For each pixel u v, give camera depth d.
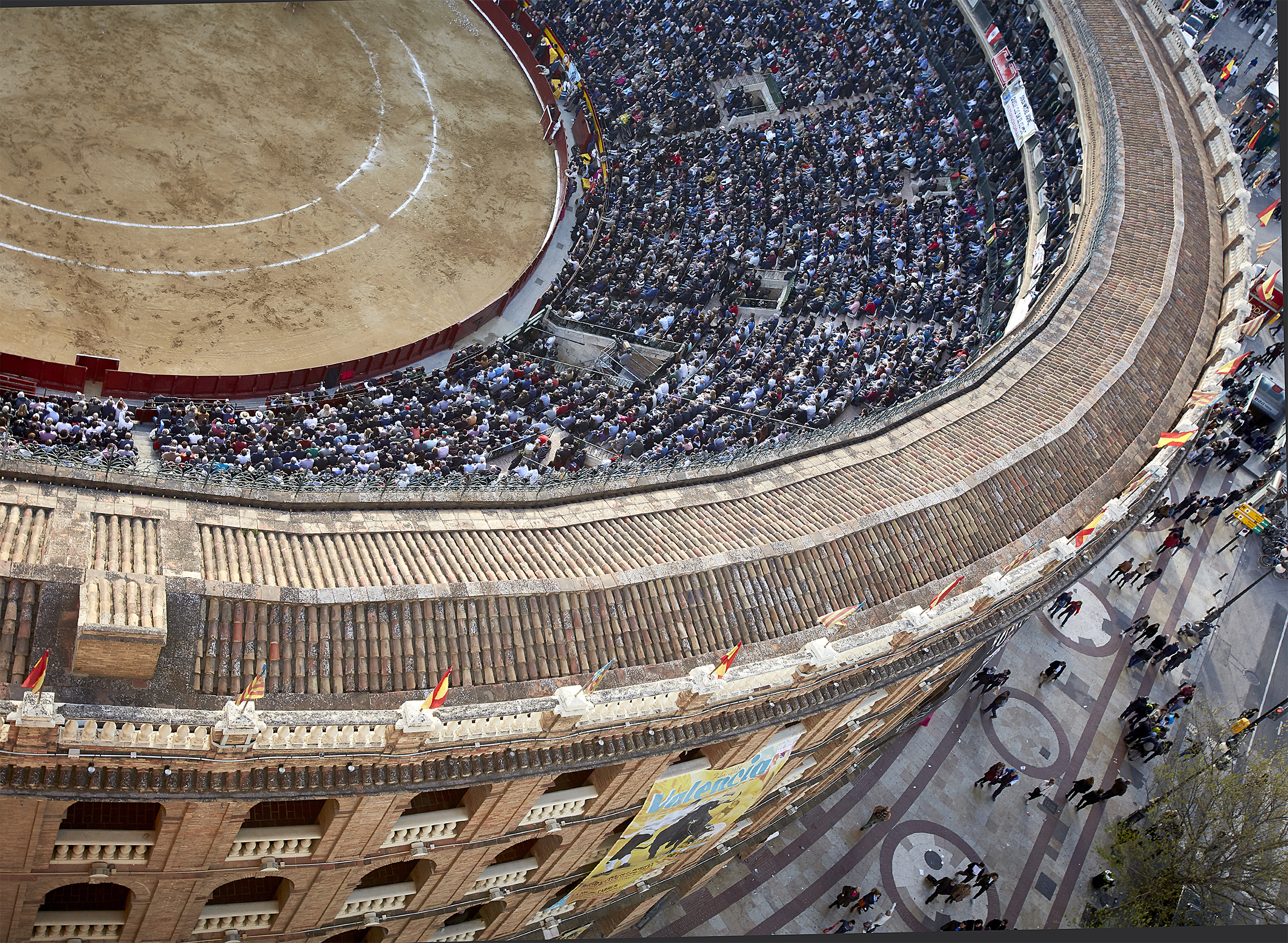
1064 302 78.56
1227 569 93.56
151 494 44.06
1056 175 94.69
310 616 40.75
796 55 113.25
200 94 99.50
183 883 40.69
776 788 58.62
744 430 72.31
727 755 48.97
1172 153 95.31
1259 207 116.69
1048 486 63.28
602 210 97.31
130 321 78.75
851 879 67.69
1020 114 98.69
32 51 95.75
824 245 93.25
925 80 110.69
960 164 103.88
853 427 63.38
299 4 112.12
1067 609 83.75
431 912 48.78
